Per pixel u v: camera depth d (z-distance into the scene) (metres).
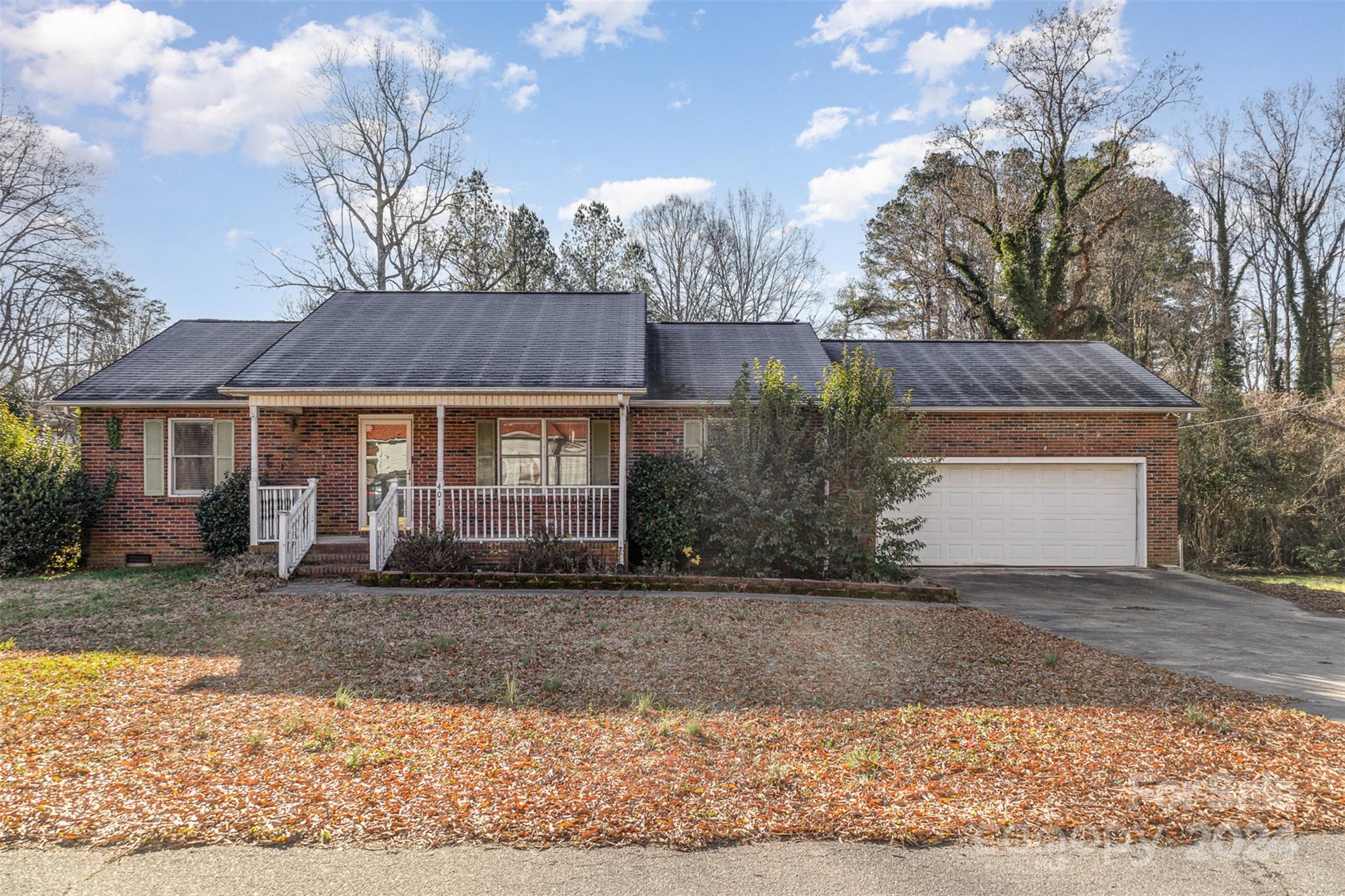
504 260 31.78
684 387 15.00
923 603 11.57
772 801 4.95
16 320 26.56
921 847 4.41
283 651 8.45
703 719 6.53
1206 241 30.66
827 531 12.46
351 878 4.00
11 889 3.85
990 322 29.81
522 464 14.96
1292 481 18.05
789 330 18.39
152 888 3.88
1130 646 9.42
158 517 14.89
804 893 3.93
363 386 12.93
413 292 18.19
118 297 28.86
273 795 4.92
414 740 5.95
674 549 13.18
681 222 39.62
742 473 12.77
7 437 14.79
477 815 4.70
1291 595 13.59
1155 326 30.14
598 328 15.82
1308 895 3.96
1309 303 27.09
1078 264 30.22
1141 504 15.98
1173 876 4.12
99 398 14.46
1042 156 28.59
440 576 11.96
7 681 7.22
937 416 15.91
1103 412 15.82
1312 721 6.57
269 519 13.66
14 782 5.03
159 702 6.75
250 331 17.97
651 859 4.24
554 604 10.70
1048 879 4.08
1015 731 6.27
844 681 7.63
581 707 6.81
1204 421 19.34
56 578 13.14
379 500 15.02
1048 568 15.95
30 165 26.17
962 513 15.95
